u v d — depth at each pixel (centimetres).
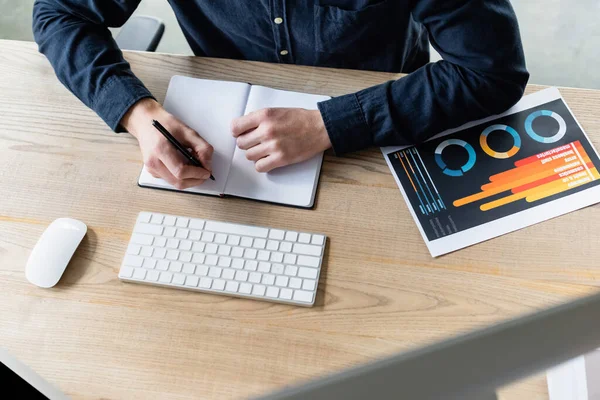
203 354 84
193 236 93
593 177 93
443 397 16
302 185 96
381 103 97
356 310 86
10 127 105
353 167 98
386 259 90
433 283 87
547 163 95
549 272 87
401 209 94
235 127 99
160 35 122
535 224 91
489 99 96
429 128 97
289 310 87
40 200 98
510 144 97
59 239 92
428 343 17
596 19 206
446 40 96
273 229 93
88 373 83
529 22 207
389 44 117
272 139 96
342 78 107
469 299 86
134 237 93
